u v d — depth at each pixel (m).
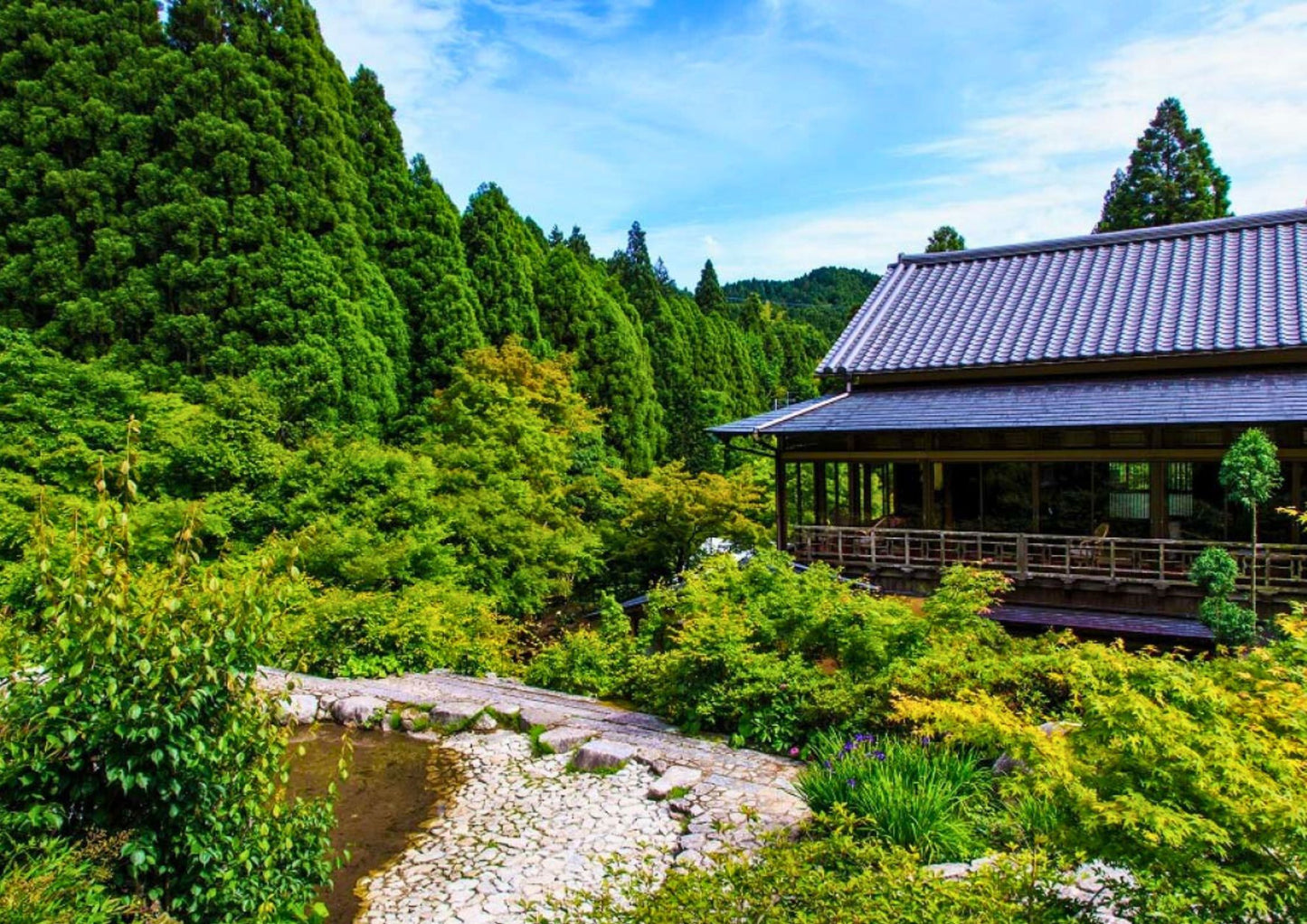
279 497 12.66
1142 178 28.41
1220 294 14.26
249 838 4.27
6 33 16.09
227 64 17.08
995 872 3.39
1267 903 2.67
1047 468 14.09
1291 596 10.42
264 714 4.40
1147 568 12.39
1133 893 2.98
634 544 18.17
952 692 7.26
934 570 12.97
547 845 6.04
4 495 10.66
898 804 5.39
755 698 8.01
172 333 16.16
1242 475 9.45
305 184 18.03
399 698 9.20
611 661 10.59
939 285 18.39
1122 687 3.25
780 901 3.33
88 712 3.79
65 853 3.48
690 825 6.09
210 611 4.14
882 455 14.34
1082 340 14.30
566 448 17.86
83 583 3.87
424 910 5.22
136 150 16.44
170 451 12.22
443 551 12.96
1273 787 2.77
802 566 14.06
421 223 22.11
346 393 17.64
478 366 18.92
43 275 15.73
